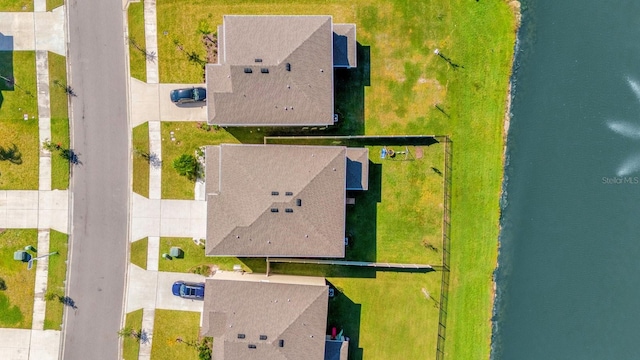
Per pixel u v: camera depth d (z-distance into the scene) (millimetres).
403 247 39562
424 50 38969
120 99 39156
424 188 39406
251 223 36094
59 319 39594
